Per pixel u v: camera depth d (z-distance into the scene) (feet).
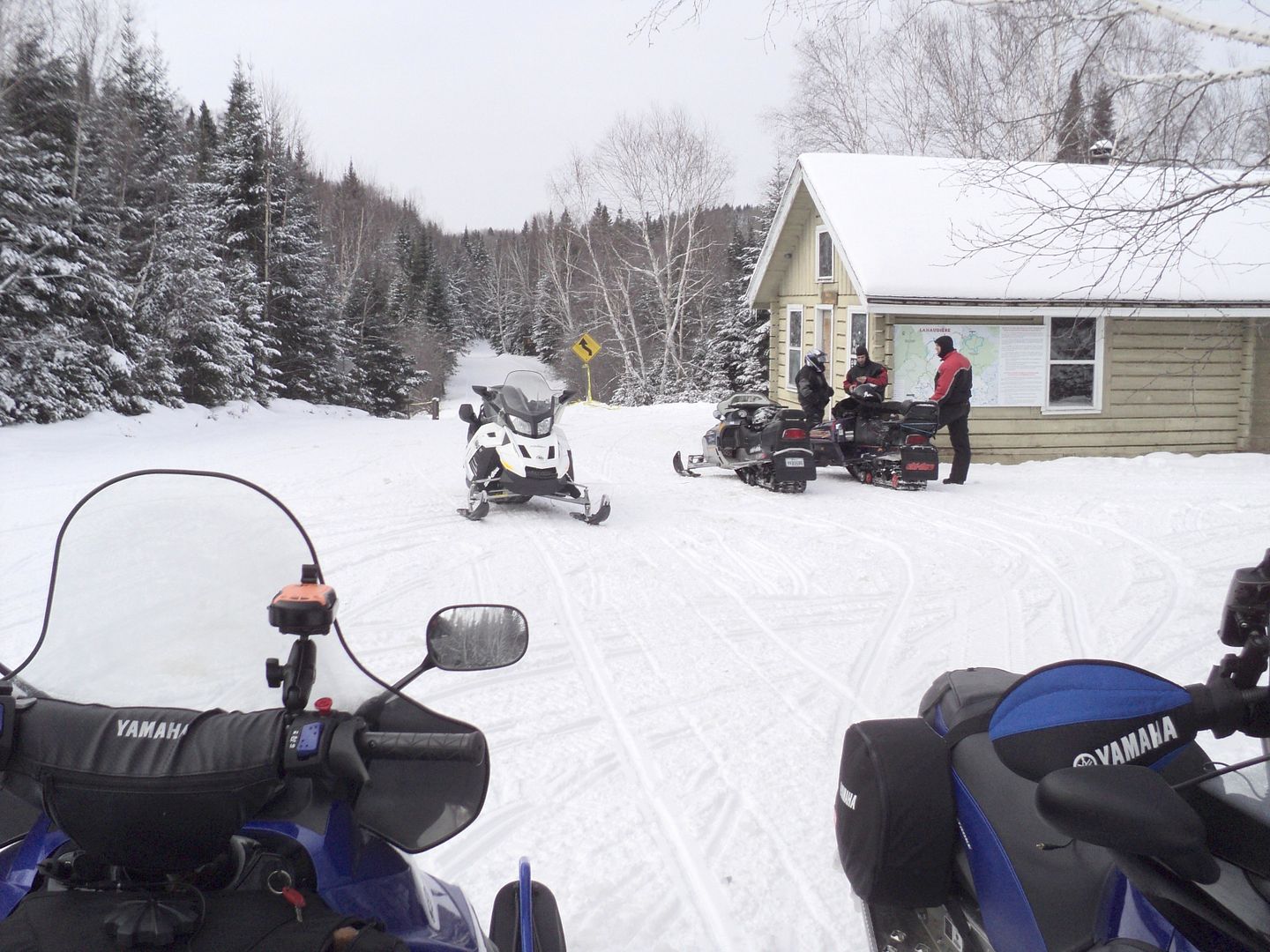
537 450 33.47
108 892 5.69
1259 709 7.97
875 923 10.48
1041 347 51.65
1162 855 6.11
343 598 23.76
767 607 23.86
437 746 5.96
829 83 82.99
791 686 18.65
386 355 138.10
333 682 6.99
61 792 5.64
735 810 13.78
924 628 22.44
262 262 110.63
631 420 77.36
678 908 11.48
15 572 24.88
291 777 5.92
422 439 59.88
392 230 288.10
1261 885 6.97
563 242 188.65
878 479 43.42
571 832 13.10
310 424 73.36
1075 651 20.98
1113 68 21.35
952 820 9.75
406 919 6.53
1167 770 8.84
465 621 7.65
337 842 6.27
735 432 43.78
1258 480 44.39
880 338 50.01
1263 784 7.33
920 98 76.28
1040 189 51.26
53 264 66.64
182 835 5.62
